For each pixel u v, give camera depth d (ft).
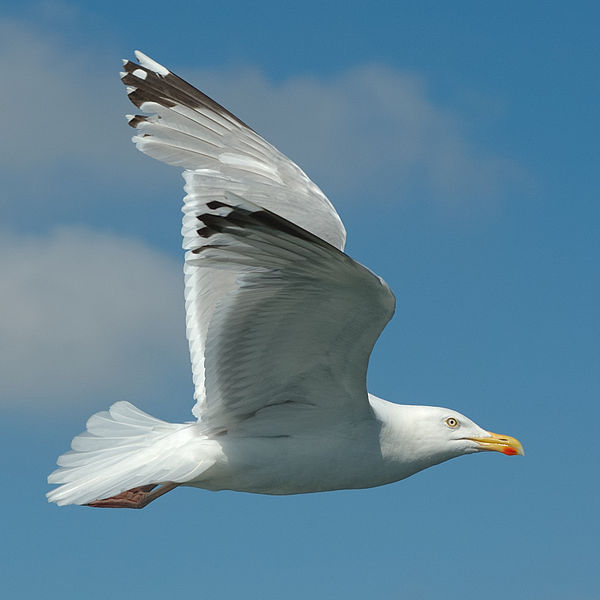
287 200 38.34
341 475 32.22
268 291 27.17
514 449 34.22
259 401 31.45
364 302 26.76
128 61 38.37
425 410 34.01
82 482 30.94
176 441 31.86
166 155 38.47
